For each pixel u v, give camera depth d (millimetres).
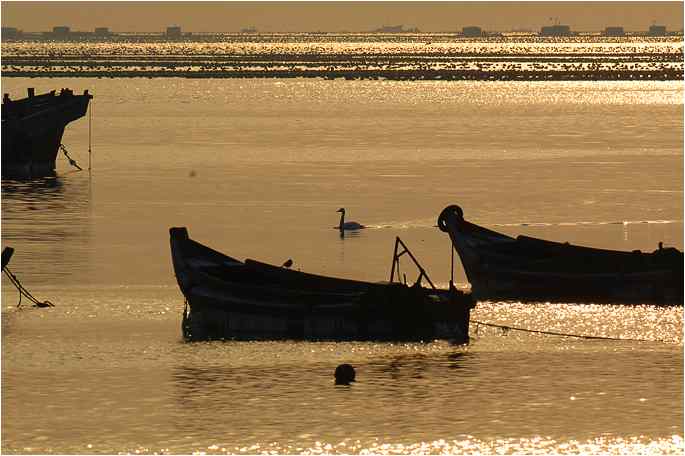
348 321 140875
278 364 129500
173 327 143625
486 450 104500
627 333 142500
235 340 139750
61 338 137625
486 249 166875
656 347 136500
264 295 143500
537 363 129875
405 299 139750
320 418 111875
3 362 128750
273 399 117312
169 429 108812
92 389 119875
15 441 106062
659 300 159375
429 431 108812
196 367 127500
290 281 151000
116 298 157250
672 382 122500
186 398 116938
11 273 172375
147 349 134625
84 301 155625
